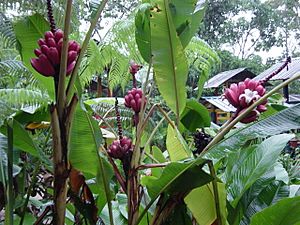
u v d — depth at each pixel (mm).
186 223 844
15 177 918
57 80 729
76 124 828
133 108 956
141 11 925
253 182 906
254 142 1085
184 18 956
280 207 739
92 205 862
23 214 918
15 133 854
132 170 838
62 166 713
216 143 785
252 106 809
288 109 791
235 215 886
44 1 1070
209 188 838
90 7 834
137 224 827
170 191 807
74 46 742
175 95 922
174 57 883
